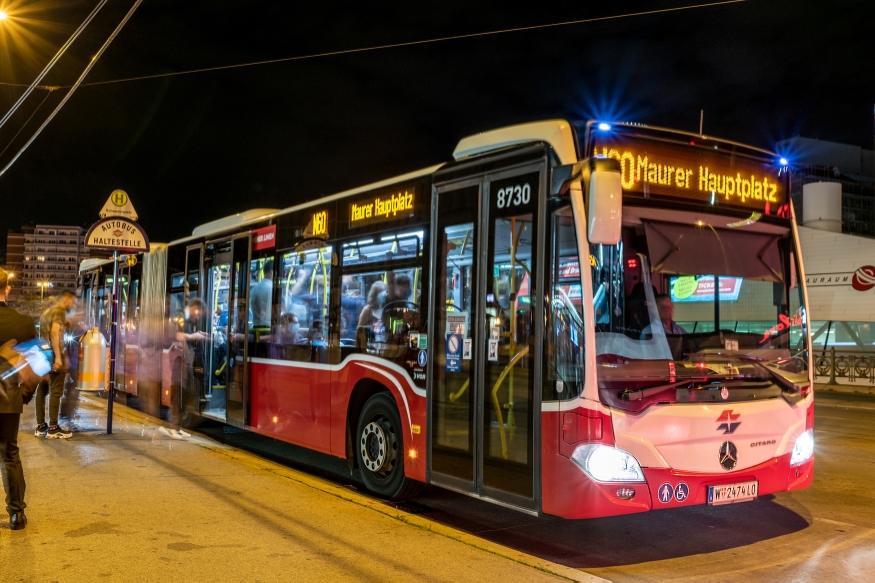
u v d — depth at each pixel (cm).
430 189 685
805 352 610
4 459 568
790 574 532
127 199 1067
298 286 888
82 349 1027
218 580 473
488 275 608
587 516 511
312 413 836
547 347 543
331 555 524
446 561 515
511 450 570
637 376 529
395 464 714
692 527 660
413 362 684
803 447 593
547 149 561
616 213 498
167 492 693
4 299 573
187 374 1180
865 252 2522
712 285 571
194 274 1191
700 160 589
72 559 505
